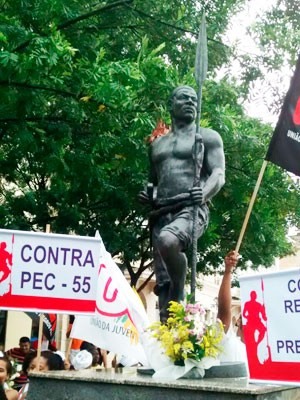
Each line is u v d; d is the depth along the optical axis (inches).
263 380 145.3
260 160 556.7
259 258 700.7
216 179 249.8
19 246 171.2
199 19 499.2
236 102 569.6
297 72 285.6
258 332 146.7
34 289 171.0
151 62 397.1
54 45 334.3
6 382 276.5
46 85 374.3
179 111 259.3
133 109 405.7
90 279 172.9
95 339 265.6
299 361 141.0
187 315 211.5
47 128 416.5
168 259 237.6
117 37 477.4
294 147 284.7
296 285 141.8
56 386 208.7
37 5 373.7
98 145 427.2
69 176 483.8
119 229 604.1
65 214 550.3
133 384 196.5
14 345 839.1
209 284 1440.7
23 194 614.2
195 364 209.2
